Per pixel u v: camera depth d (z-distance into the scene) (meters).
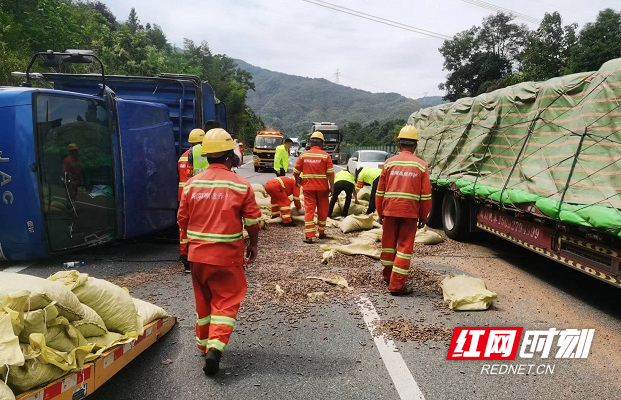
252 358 4.12
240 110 68.44
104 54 32.69
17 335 2.75
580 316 5.20
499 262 7.59
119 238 7.42
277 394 3.54
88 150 6.82
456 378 3.81
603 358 4.21
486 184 7.51
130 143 7.29
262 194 13.88
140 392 3.54
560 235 5.64
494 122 7.94
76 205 6.72
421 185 5.78
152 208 7.74
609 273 4.80
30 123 6.12
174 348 4.27
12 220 6.28
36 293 2.91
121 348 3.54
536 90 7.04
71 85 8.99
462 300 5.34
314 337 4.56
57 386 2.82
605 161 5.14
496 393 3.59
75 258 7.35
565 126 6.11
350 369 3.94
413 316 5.14
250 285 6.09
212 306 3.89
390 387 3.66
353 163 22.45
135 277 6.41
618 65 5.45
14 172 6.17
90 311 3.48
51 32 24.50
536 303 5.59
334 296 5.74
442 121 10.62
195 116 9.02
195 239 3.83
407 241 5.79
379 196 6.02
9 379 2.61
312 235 8.77
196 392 3.55
